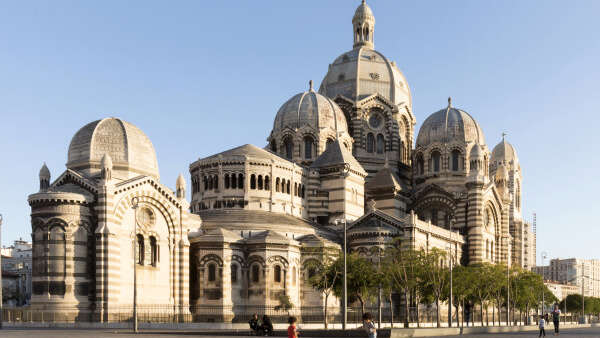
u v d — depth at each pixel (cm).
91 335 6128
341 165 12294
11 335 5847
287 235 10862
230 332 6838
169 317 9288
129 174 9856
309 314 10538
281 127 13588
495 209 14262
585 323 17088
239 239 10288
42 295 8831
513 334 8344
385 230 11300
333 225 12200
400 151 14738
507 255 14500
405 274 9506
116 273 9038
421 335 6888
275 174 11719
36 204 9000
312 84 14512
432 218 13775
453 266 10612
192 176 12181
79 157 9850
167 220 9831
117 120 10219
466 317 12744
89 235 9119
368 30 15825
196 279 10131
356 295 9738
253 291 10194
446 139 14162
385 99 14425
